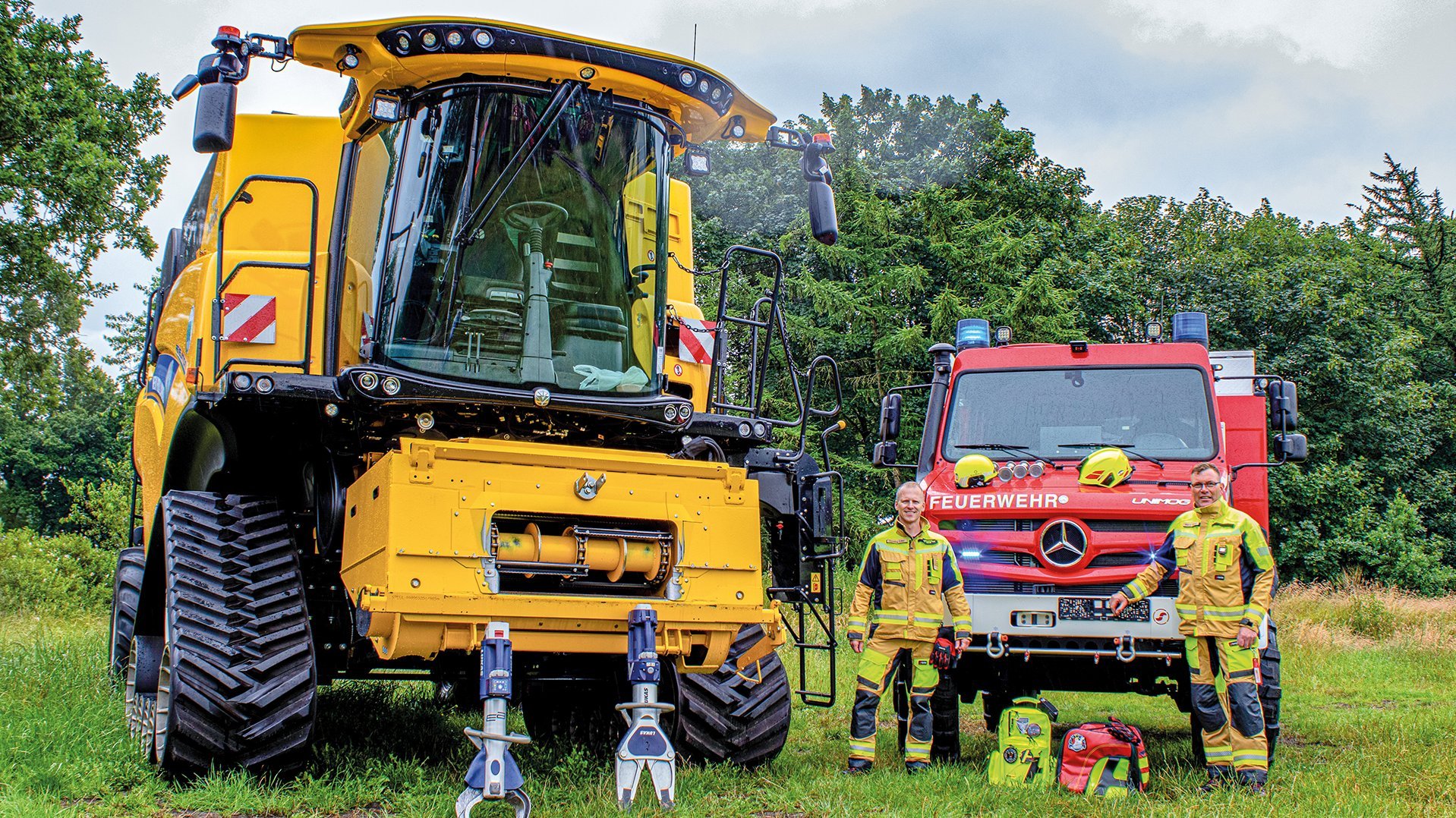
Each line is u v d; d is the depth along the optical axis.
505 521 6.02
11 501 58.78
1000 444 8.35
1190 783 6.73
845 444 27.80
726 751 6.77
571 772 6.48
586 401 6.20
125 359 43.44
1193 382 8.33
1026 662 7.95
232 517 6.43
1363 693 12.18
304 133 7.64
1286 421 8.06
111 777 5.89
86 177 24.89
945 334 26.80
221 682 5.68
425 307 6.09
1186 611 6.88
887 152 32.56
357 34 5.86
